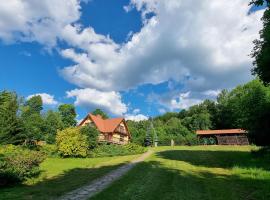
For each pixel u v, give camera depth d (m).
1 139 37.81
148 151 49.22
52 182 17.42
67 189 14.84
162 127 89.44
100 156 39.56
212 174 19.08
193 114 105.12
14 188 15.45
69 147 35.84
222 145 60.00
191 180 16.80
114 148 43.56
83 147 37.19
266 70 21.78
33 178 18.86
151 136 74.25
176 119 100.06
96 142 42.94
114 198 12.47
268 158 23.42
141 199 12.26
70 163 28.75
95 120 66.62
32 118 55.91
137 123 99.44
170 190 14.02
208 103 110.19
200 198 12.31
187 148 54.19
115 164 27.30
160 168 22.59
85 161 31.25
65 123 80.38
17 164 18.08
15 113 42.09
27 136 42.44
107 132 64.62
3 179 15.95
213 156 32.41
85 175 20.11
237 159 26.62
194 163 26.16
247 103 28.97
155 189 14.30
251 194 12.67
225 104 87.19
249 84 34.31
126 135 71.94
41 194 13.59
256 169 18.62
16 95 54.59
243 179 16.20
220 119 87.62
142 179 17.42
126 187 14.87
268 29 19.98
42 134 57.31
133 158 33.25
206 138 66.94
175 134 85.50
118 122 67.81
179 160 28.98
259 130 26.45
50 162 28.97
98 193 13.50
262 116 25.66
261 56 21.31
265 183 14.42
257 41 22.56
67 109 84.75
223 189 13.94
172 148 56.06
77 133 37.53
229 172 19.66
